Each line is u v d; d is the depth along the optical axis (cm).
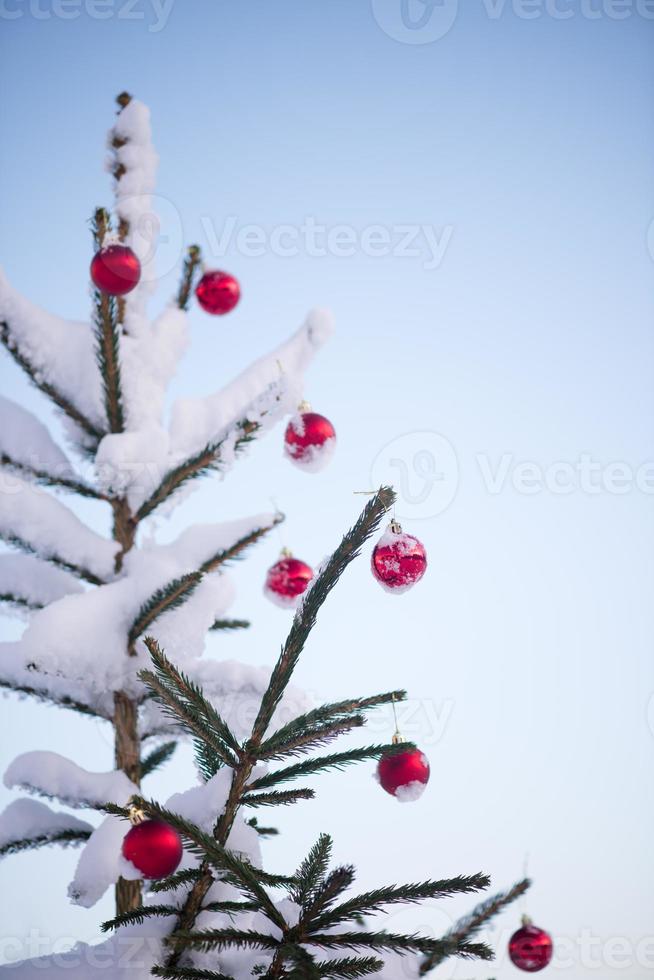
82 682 203
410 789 150
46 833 190
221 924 154
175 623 193
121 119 227
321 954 139
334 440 185
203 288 230
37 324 210
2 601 207
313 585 144
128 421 215
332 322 228
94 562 206
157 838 122
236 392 225
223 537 210
